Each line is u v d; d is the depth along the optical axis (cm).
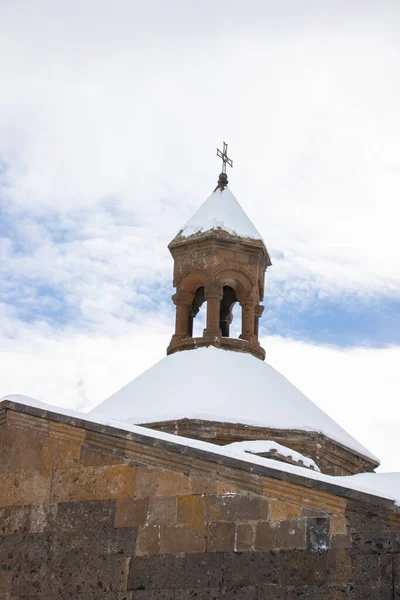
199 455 1549
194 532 1526
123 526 1562
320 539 1472
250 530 1503
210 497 1536
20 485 1636
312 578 1459
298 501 1498
